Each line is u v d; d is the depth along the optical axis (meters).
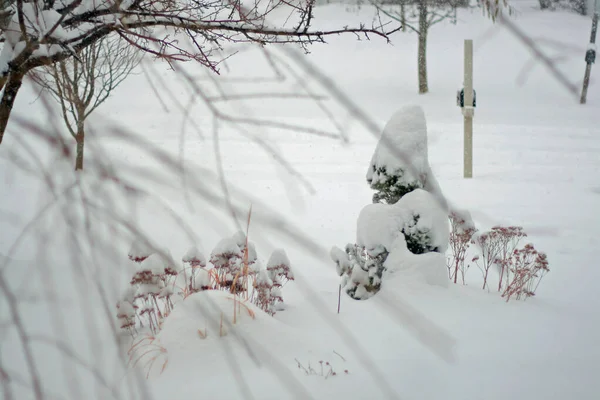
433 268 4.95
